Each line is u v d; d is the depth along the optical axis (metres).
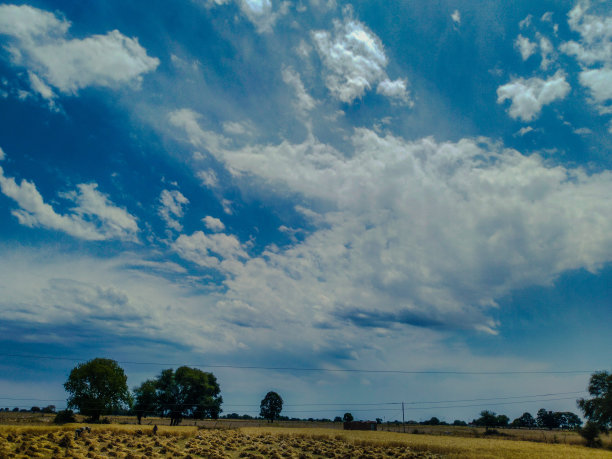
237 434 98.94
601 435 103.56
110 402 117.25
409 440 90.44
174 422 134.38
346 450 73.38
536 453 70.88
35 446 51.88
